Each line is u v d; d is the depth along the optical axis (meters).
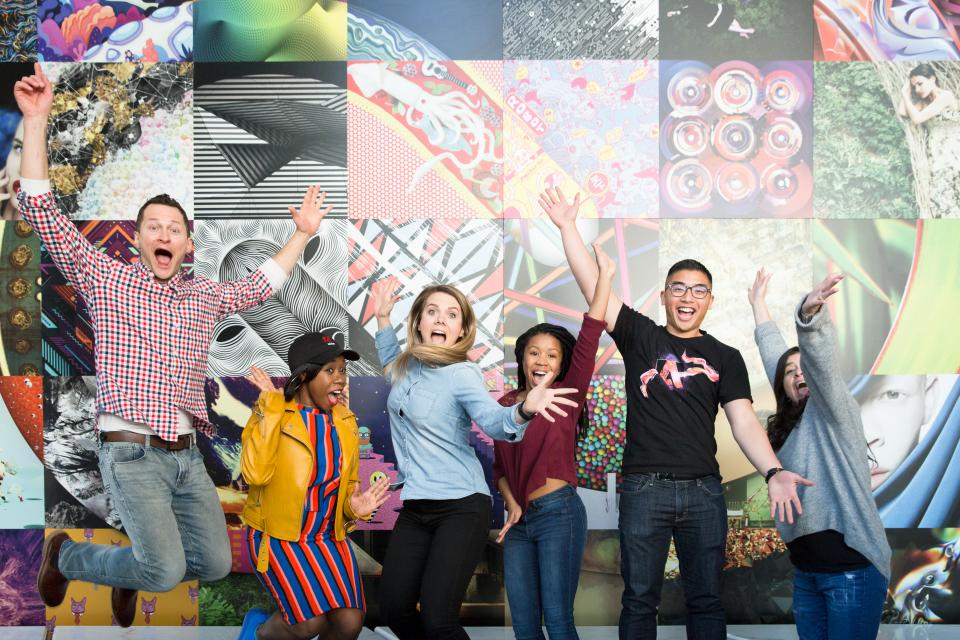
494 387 4.13
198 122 4.16
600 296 3.07
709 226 4.15
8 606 4.07
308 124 4.17
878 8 4.17
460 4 4.18
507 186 4.16
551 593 2.98
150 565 3.03
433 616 2.72
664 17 4.17
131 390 2.99
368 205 4.16
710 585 3.02
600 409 4.11
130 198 4.15
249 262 4.15
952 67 4.17
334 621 2.87
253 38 4.18
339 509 2.95
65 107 4.16
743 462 4.10
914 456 4.09
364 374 4.13
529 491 3.03
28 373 4.13
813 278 4.15
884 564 2.76
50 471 4.10
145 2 4.18
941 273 4.15
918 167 4.16
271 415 2.83
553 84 4.17
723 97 4.16
